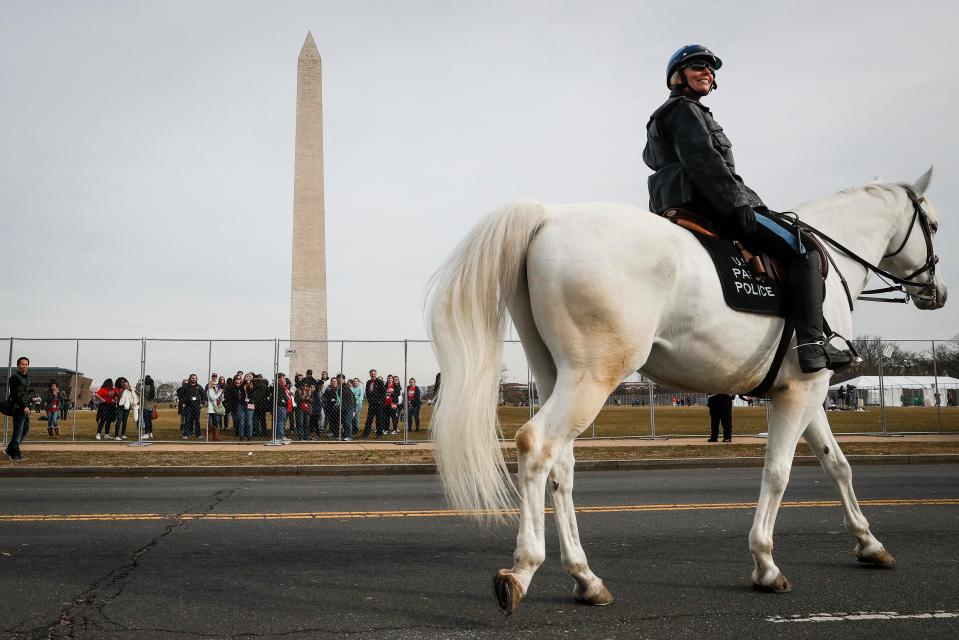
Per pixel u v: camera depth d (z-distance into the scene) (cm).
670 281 410
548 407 393
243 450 1722
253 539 638
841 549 584
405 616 406
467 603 432
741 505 842
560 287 394
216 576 500
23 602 433
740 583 478
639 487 1043
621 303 393
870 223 546
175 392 2112
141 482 1155
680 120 445
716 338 426
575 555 425
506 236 409
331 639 368
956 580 483
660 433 2230
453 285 407
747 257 443
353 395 2091
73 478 1239
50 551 581
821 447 522
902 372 2248
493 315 408
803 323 438
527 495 379
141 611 415
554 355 403
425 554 577
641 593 452
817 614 408
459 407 390
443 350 402
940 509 793
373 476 1288
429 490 1023
